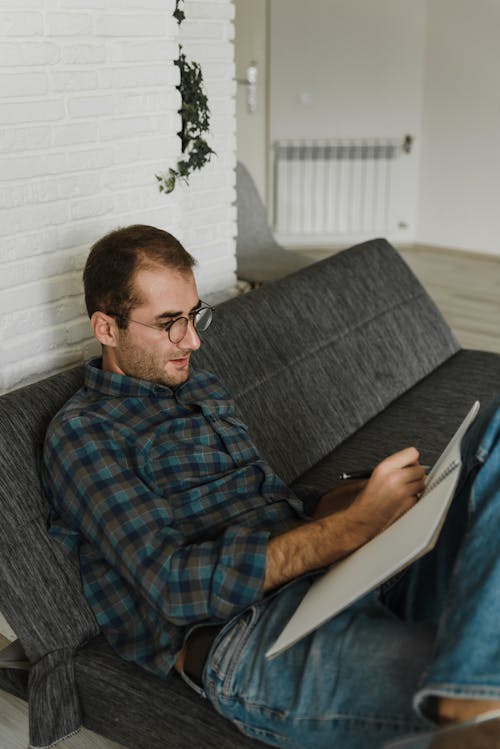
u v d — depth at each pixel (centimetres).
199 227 260
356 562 116
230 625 122
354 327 228
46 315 195
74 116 191
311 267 233
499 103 498
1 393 188
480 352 263
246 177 347
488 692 94
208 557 121
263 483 148
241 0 450
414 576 130
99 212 204
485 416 119
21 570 132
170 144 220
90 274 141
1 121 174
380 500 122
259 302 206
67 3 182
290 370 202
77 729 137
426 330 253
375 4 506
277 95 526
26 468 136
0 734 155
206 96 236
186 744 127
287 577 123
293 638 109
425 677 97
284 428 192
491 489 109
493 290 459
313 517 150
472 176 523
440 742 93
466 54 500
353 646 112
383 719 105
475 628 97
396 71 521
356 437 209
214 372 182
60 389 149
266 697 115
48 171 188
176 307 138
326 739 110
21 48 174
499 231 522
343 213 559
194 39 242
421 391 235
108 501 125
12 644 148
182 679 130
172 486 137
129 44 200
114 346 142
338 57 519
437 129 528
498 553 102
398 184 550
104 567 136
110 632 134
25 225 185
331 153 541
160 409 142
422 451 199
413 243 564
